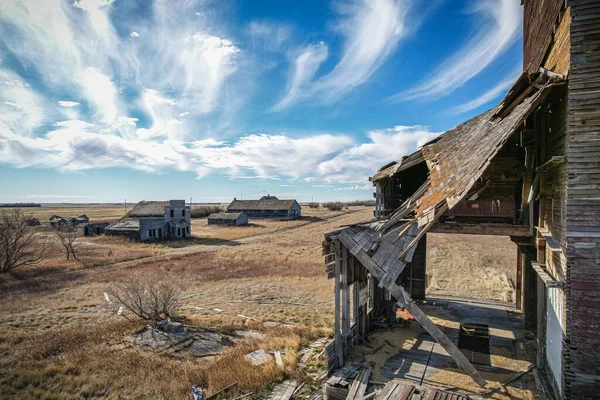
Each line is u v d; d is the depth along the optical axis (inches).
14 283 922.1
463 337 450.3
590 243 258.8
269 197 3863.2
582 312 260.2
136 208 2507.4
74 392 361.1
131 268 1133.1
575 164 264.4
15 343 505.4
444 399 286.4
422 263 620.4
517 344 423.8
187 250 1545.3
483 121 472.4
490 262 1073.5
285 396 340.5
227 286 918.4
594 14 260.4
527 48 464.4
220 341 531.5
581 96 263.0
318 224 2610.7
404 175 659.4
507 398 305.1
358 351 414.6
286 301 781.3
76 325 599.5
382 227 443.2
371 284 540.4
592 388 255.9
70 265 1163.3
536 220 390.6
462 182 319.9
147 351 487.2
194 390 343.3
